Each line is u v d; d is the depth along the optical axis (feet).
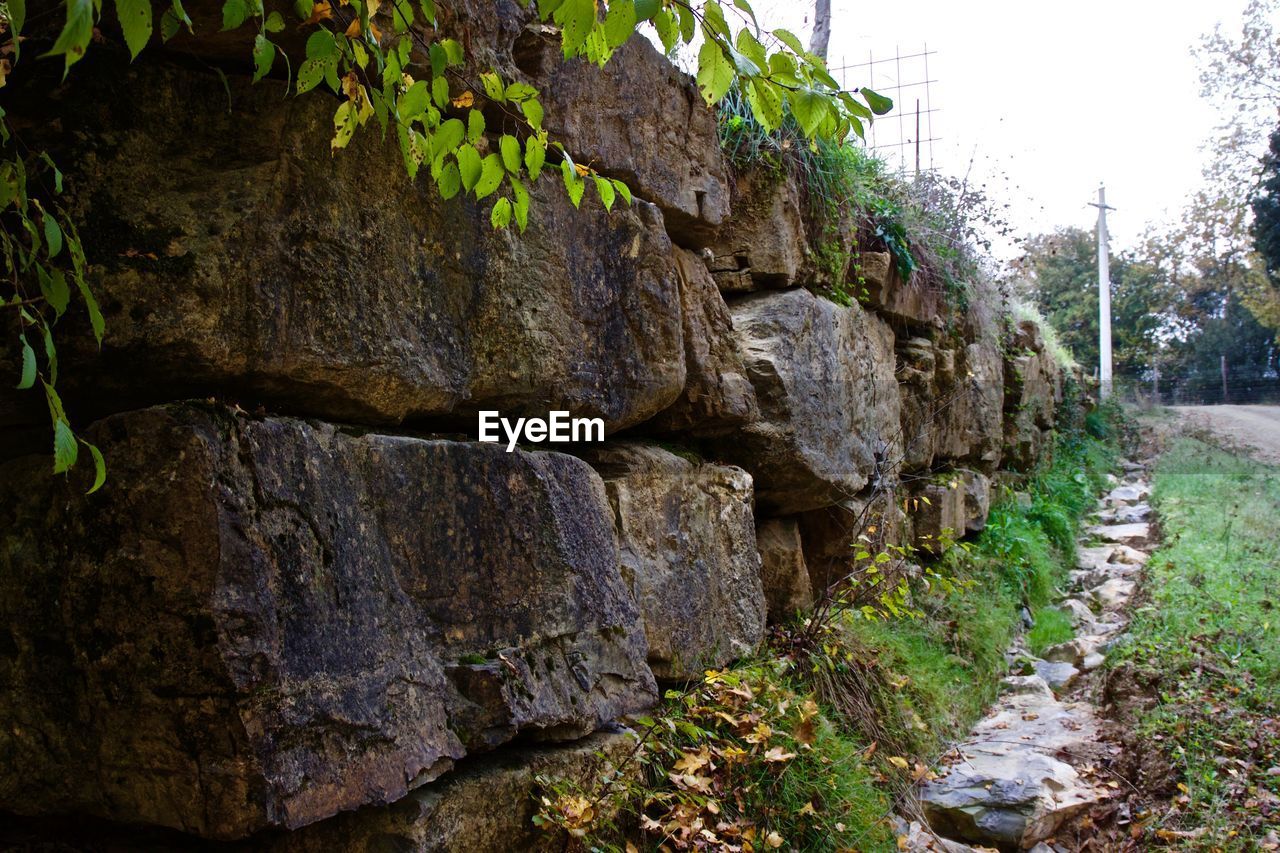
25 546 7.20
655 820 10.93
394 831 8.22
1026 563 29.53
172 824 7.04
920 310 25.45
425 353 9.21
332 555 7.91
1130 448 65.10
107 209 7.27
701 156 13.99
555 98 11.10
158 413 7.02
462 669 9.04
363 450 8.54
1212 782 16.19
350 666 7.88
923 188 27.71
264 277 7.77
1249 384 124.77
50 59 7.22
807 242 18.62
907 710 17.61
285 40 8.18
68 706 7.11
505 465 9.92
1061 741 19.02
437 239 9.40
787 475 16.37
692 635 13.01
